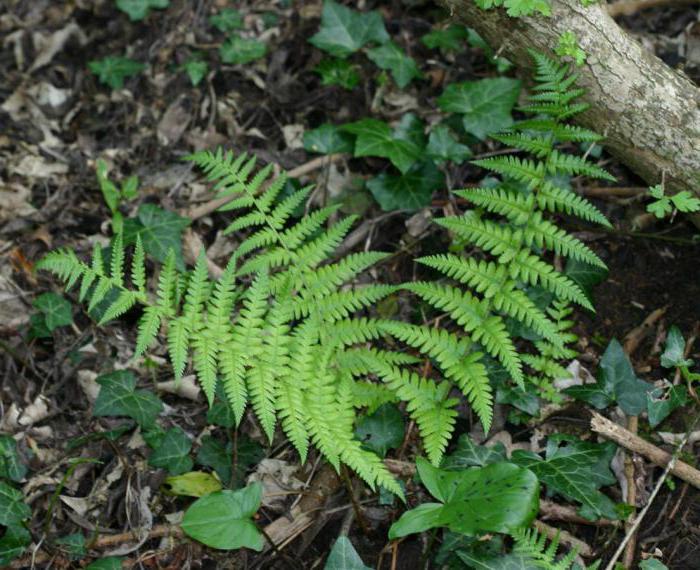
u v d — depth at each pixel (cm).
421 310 131
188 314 112
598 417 117
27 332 134
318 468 123
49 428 129
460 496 109
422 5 152
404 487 120
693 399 122
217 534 109
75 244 140
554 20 117
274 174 142
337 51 146
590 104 120
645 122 119
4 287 137
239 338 111
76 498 124
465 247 134
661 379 125
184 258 138
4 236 141
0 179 146
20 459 126
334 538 120
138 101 152
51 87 155
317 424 110
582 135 115
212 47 154
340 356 118
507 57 123
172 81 152
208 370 110
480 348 124
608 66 118
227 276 113
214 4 157
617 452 120
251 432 126
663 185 120
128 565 120
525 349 128
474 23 121
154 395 127
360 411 122
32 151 149
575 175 136
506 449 121
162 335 134
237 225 121
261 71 151
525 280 116
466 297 117
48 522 119
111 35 158
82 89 155
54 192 145
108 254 138
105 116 152
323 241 120
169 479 123
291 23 154
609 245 132
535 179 117
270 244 123
